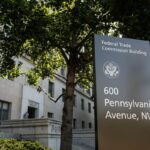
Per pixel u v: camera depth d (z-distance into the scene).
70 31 12.22
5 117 23.14
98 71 6.18
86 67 15.41
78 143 21.84
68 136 12.02
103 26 12.66
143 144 5.89
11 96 23.77
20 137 17.00
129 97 6.18
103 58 6.31
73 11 11.84
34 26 11.62
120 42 6.60
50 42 12.86
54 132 17.20
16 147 10.73
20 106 24.81
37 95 28.08
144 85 6.42
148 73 6.58
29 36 11.81
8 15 11.47
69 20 12.01
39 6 12.14
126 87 6.24
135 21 10.84
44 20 11.74
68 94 12.91
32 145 11.53
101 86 6.08
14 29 11.72
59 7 12.26
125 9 11.01
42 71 15.42
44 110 29.34
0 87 22.52
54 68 15.96
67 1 12.20
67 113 12.46
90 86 16.97
